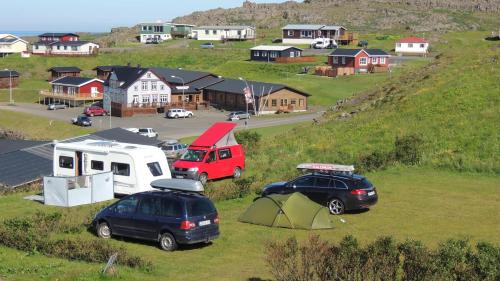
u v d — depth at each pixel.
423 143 35.06
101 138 45.56
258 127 71.88
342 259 13.25
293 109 89.25
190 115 86.25
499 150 32.81
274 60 122.88
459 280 12.70
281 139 47.31
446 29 186.25
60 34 157.00
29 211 25.39
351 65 110.94
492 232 20.86
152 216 19.19
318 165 25.75
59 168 30.58
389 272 12.88
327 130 45.97
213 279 16.09
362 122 45.25
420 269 12.79
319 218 21.52
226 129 34.81
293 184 24.27
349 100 62.38
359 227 21.61
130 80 91.19
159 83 93.69
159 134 70.56
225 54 137.12
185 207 18.83
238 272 16.80
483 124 37.34
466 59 60.00
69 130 75.69
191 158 33.09
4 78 115.62
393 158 33.12
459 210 23.84
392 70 108.44
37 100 105.38
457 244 13.66
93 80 101.19
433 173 30.45
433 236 20.38
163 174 28.72
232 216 23.38
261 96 87.56
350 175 24.03
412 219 22.61
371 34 165.00
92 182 27.34
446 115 41.38
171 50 143.50
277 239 19.97
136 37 186.12
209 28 166.75
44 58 136.62
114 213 19.94
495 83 45.88
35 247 18.16
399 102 48.28
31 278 14.89
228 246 19.48
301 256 14.75
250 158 40.25
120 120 83.88
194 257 18.31
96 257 17.11
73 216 23.05
